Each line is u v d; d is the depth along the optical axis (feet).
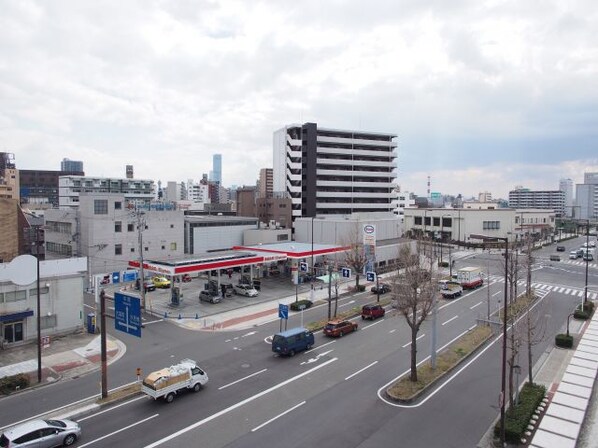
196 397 81.41
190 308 152.87
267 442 65.36
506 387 84.23
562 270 245.04
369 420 72.02
